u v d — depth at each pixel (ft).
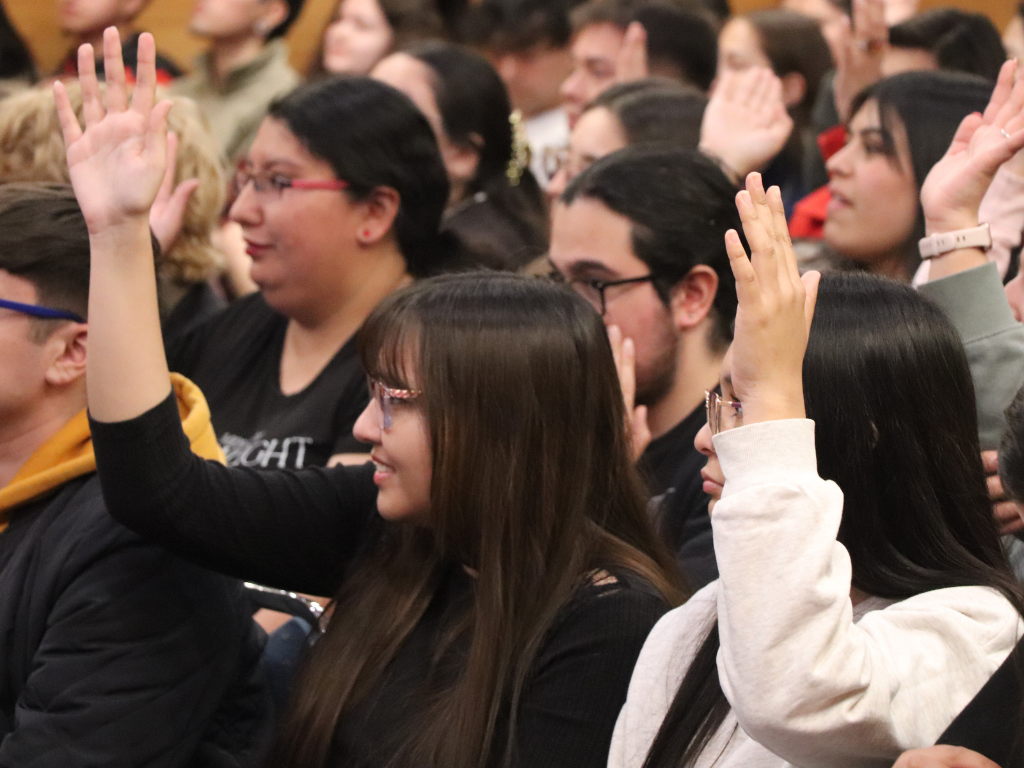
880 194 15.93
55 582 10.97
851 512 8.36
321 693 10.56
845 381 8.40
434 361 10.19
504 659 9.79
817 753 7.52
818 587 7.40
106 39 10.69
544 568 10.05
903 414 8.38
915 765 7.00
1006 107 12.26
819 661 7.33
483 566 10.06
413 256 16.72
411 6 32.19
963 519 8.45
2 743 10.85
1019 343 11.29
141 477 10.46
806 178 24.13
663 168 14.11
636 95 18.89
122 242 10.48
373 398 10.61
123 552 10.98
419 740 9.82
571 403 10.32
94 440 10.52
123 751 10.58
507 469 10.11
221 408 17.04
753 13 25.94
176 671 10.98
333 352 16.44
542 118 29.91
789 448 7.78
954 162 12.33
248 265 22.75
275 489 11.37
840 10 29.86
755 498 7.61
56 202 11.57
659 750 8.75
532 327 10.33
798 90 25.35
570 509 10.19
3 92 23.44
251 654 12.30
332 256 16.08
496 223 21.39
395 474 10.46
